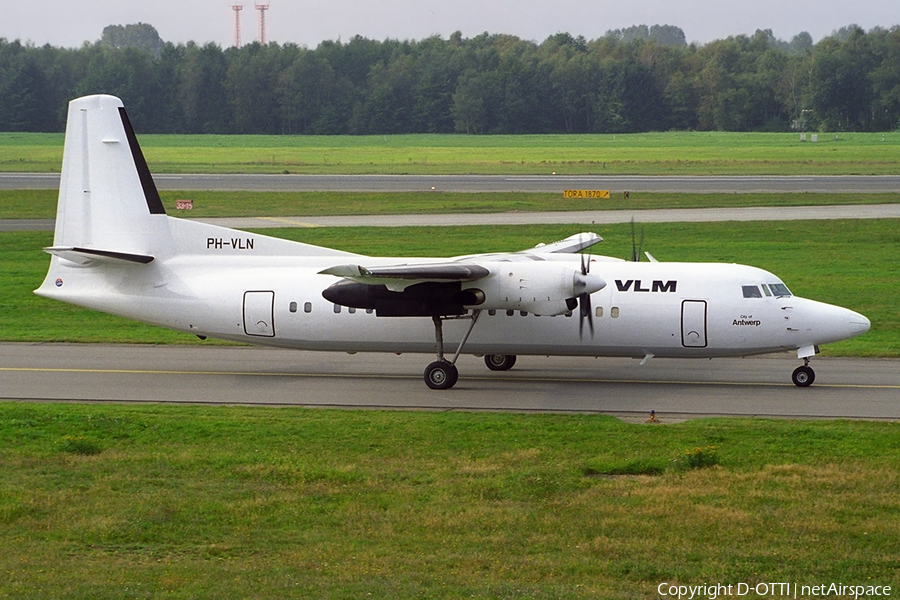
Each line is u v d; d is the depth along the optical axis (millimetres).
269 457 64688
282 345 94500
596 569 45438
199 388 88250
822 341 86875
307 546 48719
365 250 177875
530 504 55062
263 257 96000
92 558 46906
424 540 49469
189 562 46375
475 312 88062
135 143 94938
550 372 96312
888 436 69000
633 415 77562
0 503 54969
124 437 70250
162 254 95875
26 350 107188
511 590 42688
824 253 172250
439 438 69500
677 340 88188
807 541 49000
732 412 78125
